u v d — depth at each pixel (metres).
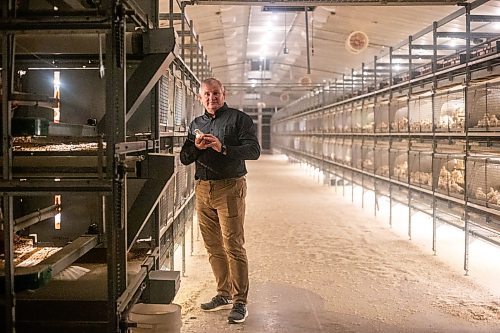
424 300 3.63
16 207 3.16
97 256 2.98
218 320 3.22
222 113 3.28
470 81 4.38
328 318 3.27
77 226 3.21
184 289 3.87
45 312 2.38
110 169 2.11
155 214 3.13
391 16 8.69
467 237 4.34
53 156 2.37
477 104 4.44
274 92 22.80
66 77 3.22
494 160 4.05
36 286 2.09
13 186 2.10
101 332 2.25
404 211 7.70
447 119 4.99
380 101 7.33
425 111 5.71
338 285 3.99
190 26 5.55
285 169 16.30
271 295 3.73
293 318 3.27
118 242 2.24
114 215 2.13
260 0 4.67
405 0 4.61
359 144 8.48
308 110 14.80
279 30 12.32
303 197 9.41
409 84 5.92
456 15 4.65
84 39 2.57
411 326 3.14
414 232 6.15
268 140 26.69
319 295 3.74
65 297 2.38
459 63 4.61
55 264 2.18
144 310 2.65
